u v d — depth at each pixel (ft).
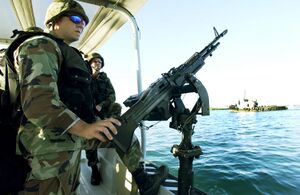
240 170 29.94
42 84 3.57
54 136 4.25
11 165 4.26
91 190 9.43
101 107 10.11
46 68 3.71
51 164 4.19
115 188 8.89
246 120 144.56
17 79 4.16
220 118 170.40
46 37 4.08
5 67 4.30
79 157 4.81
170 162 35.35
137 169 6.72
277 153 42.80
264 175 27.58
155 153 43.04
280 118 158.30
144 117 5.06
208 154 42.39
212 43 6.46
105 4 9.86
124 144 4.65
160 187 6.93
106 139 3.78
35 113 3.44
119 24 12.17
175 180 7.66
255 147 49.93
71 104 4.51
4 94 4.31
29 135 4.22
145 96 5.16
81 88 4.67
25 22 13.96
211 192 22.53
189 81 5.70
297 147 49.21
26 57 3.70
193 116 5.65
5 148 4.29
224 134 75.15
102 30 13.41
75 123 3.64
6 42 17.61
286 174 28.04
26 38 4.18
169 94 5.57
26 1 11.30
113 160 9.30
